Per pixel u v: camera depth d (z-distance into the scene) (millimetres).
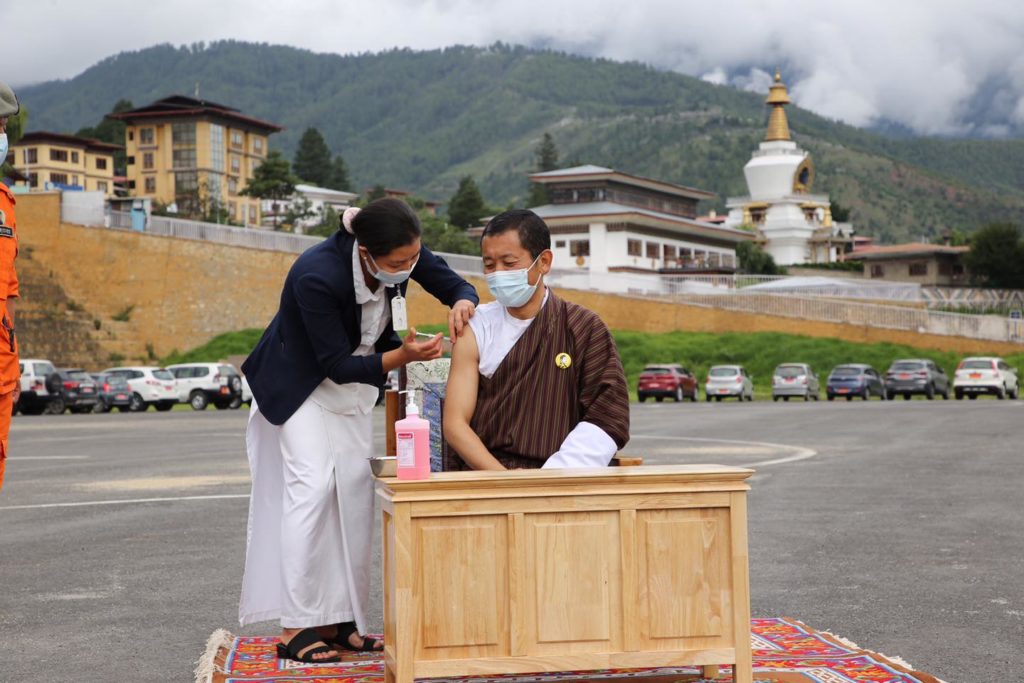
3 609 6430
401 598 3936
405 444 4008
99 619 6160
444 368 5281
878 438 20688
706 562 4105
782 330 59438
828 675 4637
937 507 10711
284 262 63062
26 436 24359
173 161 108312
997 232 88938
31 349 58844
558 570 4023
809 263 100938
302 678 4711
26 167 101562
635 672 4805
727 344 57281
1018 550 8203
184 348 62938
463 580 3980
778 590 6770
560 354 4809
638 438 20719
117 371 42625
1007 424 24922
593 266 78875
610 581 4055
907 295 65938
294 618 5090
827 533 9055
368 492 5262
